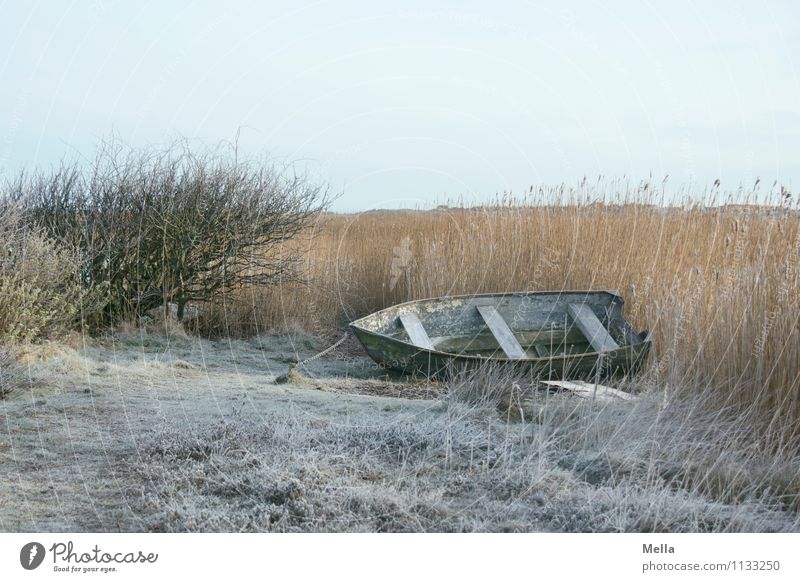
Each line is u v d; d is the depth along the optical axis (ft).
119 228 33.83
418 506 15.49
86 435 19.31
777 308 21.24
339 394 24.44
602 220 36.91
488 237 39.78
